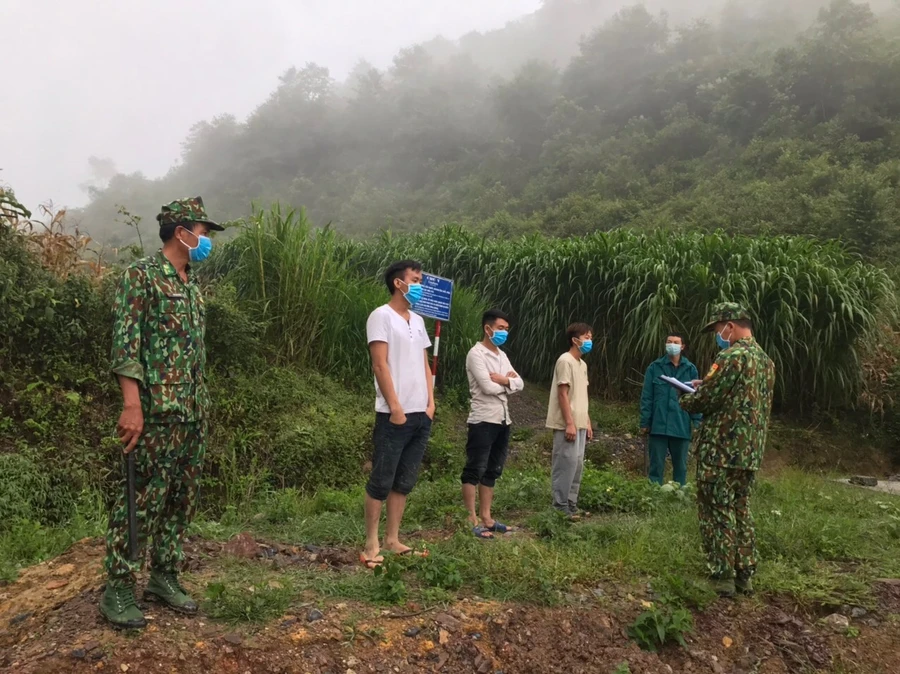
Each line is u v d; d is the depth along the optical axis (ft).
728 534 14.67
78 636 9.91
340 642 11.00
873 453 36.52
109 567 10.01
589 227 125.18
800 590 15.17
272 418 25.82
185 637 10.23
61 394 21.63
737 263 36.76
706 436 14.94
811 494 24.52
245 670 10.09
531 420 35.47
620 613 13.47
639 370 38.24
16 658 9.66
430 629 11.78
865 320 35.12
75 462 19.90
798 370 36.78
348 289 33.37
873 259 62.18
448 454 27.86
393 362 14.14
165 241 10.59
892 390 38.34
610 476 24.13
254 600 11.33
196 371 10.53
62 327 22.74
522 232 118.93
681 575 15.21
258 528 17.94
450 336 36.40
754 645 13.96
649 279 37.24
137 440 9.80
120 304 9.78
